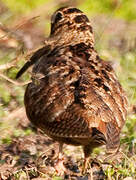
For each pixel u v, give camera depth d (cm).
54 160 1222
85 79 1062
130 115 1414
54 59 1134
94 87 1052
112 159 1209
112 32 2136
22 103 1442
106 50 1883
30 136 1332
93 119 1003
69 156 1241
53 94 1056
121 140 1290
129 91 1516
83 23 1241
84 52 1166
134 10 2347
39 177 1143
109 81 1088
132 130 1354
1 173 1155
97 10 2311
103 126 1003
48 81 1082
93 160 1209
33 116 1105
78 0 2300
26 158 1227
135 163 1179
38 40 1944
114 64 1678
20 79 1521
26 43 1773
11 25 1927
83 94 1032
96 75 1083
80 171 1177
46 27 2098
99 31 1955
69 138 1064
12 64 1031
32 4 2238
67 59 1123
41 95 1077
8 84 1477
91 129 991
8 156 1233
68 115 1020
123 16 2325
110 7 2347
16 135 1326
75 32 1233
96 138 980
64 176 1158
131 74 1638
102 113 1017
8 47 1709
